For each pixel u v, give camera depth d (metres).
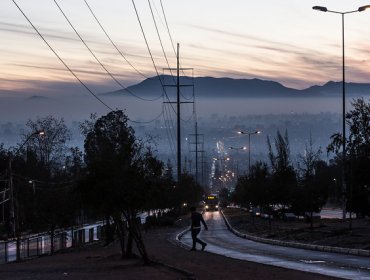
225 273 27.17
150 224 93.81
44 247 65.12
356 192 48.91
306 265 31.06
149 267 31.31
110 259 38.12
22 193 74.50
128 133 51.94
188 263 32.53
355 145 46.72
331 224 65.88
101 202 33.31
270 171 105.25
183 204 141.00
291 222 88.38
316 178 64.06
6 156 99.25
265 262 33.31
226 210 196.12
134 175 33.25
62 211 61.47
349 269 28.86
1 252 63.78
